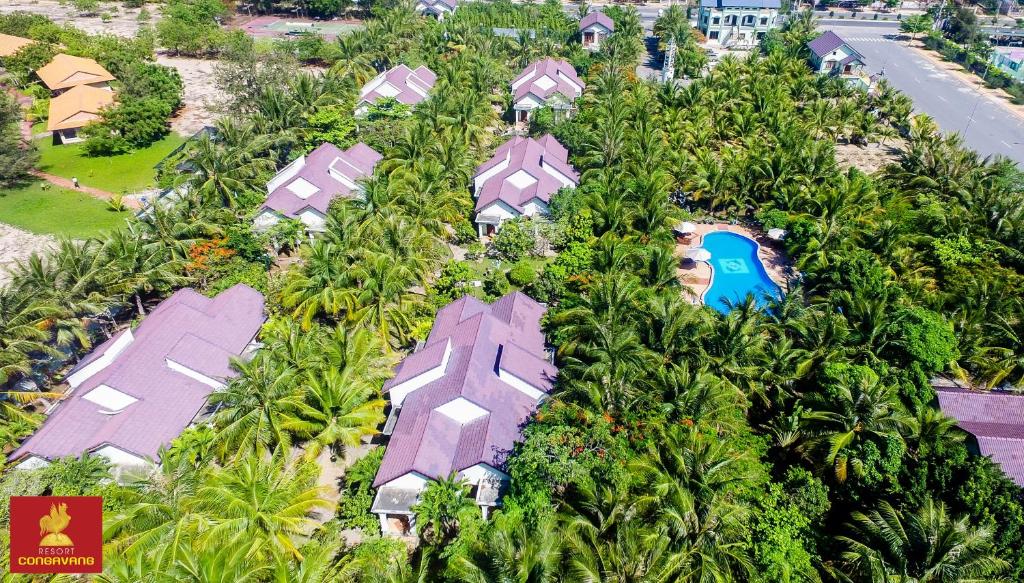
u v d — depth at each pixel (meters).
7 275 67.00
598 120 89.50
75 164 92.31
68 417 45.62
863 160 97.19
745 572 35.62
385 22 128.62
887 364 49.41
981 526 35.34
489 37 127.75
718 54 147.75
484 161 90.81
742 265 71.88
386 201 66.25
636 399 44.09
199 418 48.91
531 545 33.06
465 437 45.16
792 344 52.16
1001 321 52.28
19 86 116.31
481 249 71.88
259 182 78.56
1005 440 43.62
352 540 42.66
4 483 40.16
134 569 32.06
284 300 55.62
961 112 113.06
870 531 37.78
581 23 145.25
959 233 64.69
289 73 98.81
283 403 42.88
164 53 141.75
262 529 36.72
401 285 55.53
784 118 94.00
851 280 59.44
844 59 129.75
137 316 63.22
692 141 88.75
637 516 36.56
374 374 48.12
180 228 63.25
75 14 165.88
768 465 43.38
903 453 41.34
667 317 48.53
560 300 60.97
